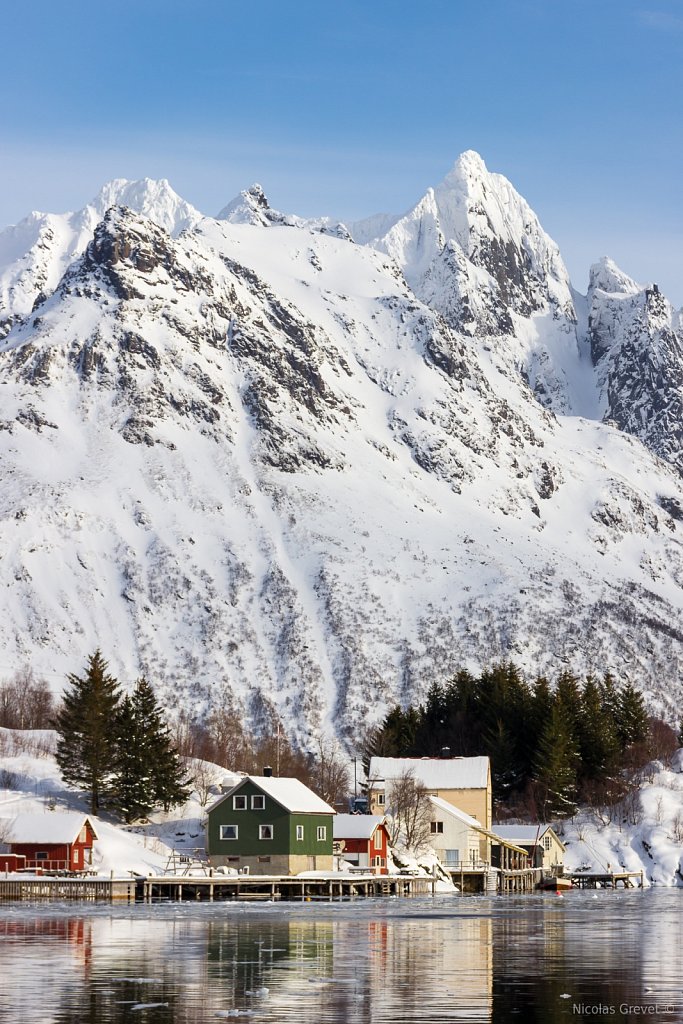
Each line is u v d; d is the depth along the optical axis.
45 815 173.38
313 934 115.25
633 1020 74.56
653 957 99.94
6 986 84.88
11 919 127.69
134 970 91.69
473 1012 76.81
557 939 112.56
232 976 89.19
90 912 137.00
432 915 138.62
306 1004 79.06
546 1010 77.44
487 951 103.56
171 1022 73.62
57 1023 73.31
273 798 178.25
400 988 84.75
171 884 160.38
